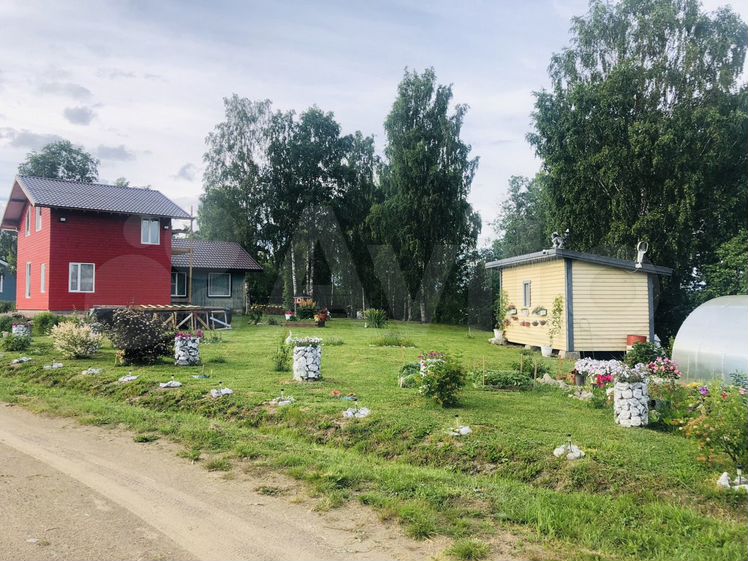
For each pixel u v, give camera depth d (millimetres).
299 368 9836
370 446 6434
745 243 20625
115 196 24500
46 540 3861
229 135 33250
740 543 3887
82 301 22906
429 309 28656
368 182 34406
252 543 3904
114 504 4613
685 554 3746
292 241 32094
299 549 3820
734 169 22719
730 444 5117
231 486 5129
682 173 21656
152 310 19938
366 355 14055
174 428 7117
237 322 24719
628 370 7703
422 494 4793
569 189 24516
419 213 28953
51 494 4824
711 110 21484
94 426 7492
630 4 24781
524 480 5355
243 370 11117
